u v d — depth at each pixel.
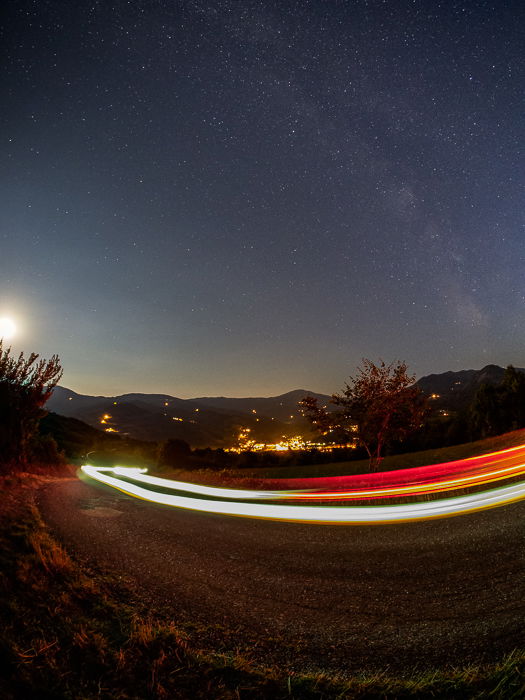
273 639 3.71
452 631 3.72
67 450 38.28
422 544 6.47
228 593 4.70
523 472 13.54
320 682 3.02
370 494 12.31
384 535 7.15
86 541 6.05
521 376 33.19
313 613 4.22
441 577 5.07
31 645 2.97
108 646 3.25
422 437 36.59
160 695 2.79
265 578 5.19
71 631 3.30
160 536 6.90
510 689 2.77
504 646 3.40
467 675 3.00
